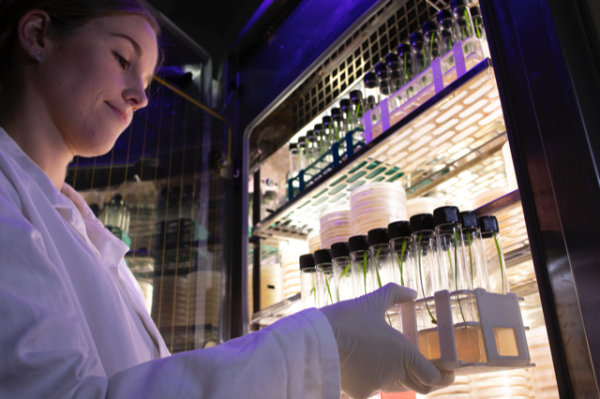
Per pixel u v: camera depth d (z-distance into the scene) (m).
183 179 2.34
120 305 0.80
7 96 0.85
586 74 0.94
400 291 0.87
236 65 2.65
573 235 0.88
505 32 1.12
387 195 1.48
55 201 0.81
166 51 2.45
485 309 0.89
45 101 0.84
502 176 1.68
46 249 0.67
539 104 0.99
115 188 2.09
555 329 0.91
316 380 0.64
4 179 0.68
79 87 0.83
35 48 0.83
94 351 0.66
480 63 1.22
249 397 0.57
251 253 2.32
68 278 0.69
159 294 2.10
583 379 0.84
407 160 1.67
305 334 0.66
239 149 2.48
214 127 2.53
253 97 2.49
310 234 1.93
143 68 0.93
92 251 0.86
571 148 0.91
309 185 1.86
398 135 1.49
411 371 0.78
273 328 0.66
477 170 1.69
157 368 0.58
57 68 0.83
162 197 2.24
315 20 2.21
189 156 2.39
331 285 1.35
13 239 0.55
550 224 0.94
